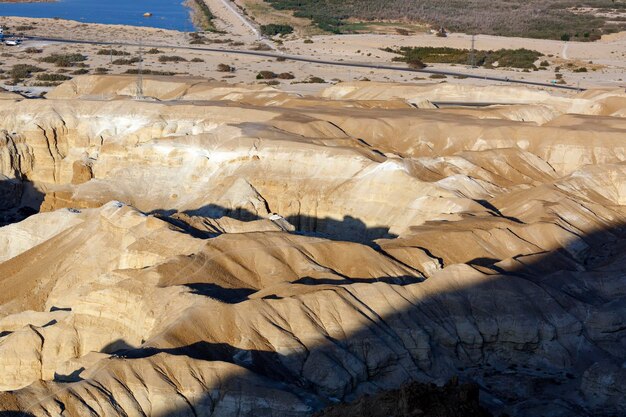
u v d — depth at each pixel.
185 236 90.25
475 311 82.44
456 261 94.25
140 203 122.88
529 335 81.69
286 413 65.69
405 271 89.44
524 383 77.94
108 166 129.75
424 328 79.38
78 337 77.50
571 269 95.00
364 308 78.56
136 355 68.19
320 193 119.19
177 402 64.88
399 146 137.50
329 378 71.44
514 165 129.62
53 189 137.00
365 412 60.41
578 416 73.06
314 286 80.06
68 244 99.38
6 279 98.12
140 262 89.38
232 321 73.12
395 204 114.69
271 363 71.69
